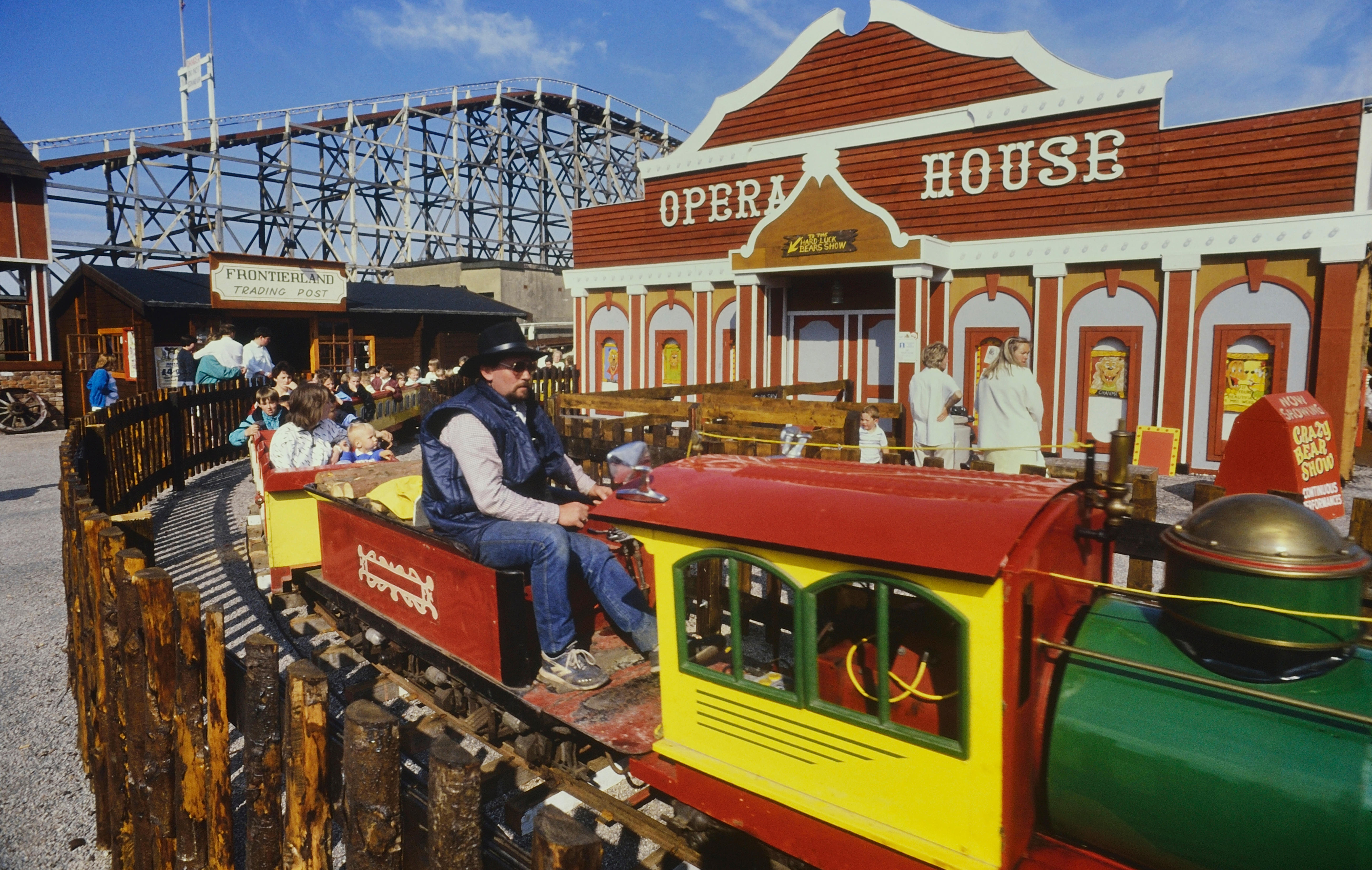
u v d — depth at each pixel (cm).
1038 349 1272
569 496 446
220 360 1532
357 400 1541
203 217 4006
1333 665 205
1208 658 216
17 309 2692
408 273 4091
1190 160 1134
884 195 1429
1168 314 1160
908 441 1285
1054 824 230
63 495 511
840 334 1491
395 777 199
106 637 324
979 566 205
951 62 1341
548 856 157
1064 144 1234
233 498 1138
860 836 239
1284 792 188
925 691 244
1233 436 782
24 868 356
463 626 379
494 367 393
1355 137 1014
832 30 1468
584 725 319
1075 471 657
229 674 279
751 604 388
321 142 4394
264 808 255
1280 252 1079
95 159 3697
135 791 306
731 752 276
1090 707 221
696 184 1673
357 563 493
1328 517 767
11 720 487
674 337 1745
